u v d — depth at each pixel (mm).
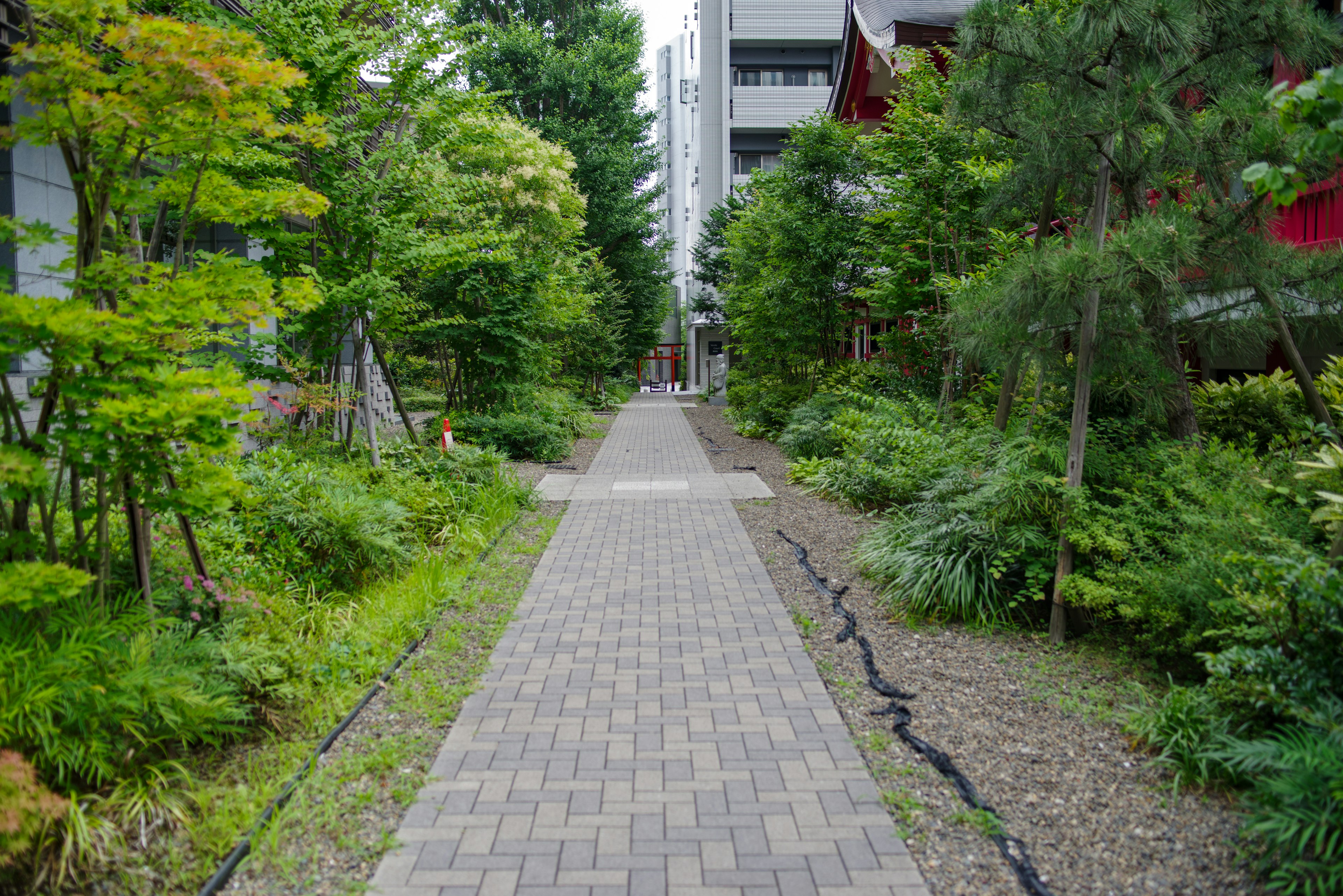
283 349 8156
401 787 3465
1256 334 5703
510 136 10430
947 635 5281
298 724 3984
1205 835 3141
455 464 9156
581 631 5410
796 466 11320
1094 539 5008
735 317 19906
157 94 3482
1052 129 4941
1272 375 7379
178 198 4234
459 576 6355
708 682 4586
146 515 3928
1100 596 4621
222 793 3344
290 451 7305
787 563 7023
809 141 14336
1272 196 3455
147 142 3701
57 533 4066
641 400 34969
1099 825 3219
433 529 7504
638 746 3842
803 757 3740
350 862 2988
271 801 3289
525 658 4941
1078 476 5152
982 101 5438
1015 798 3406
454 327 13398
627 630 5430
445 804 3350
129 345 3367
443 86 8656
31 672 3096
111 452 3436
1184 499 5297
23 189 6641
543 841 3100
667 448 15805
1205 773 3404
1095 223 5160
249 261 4992
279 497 5969
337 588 5855
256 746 3801
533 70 27078
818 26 37719
